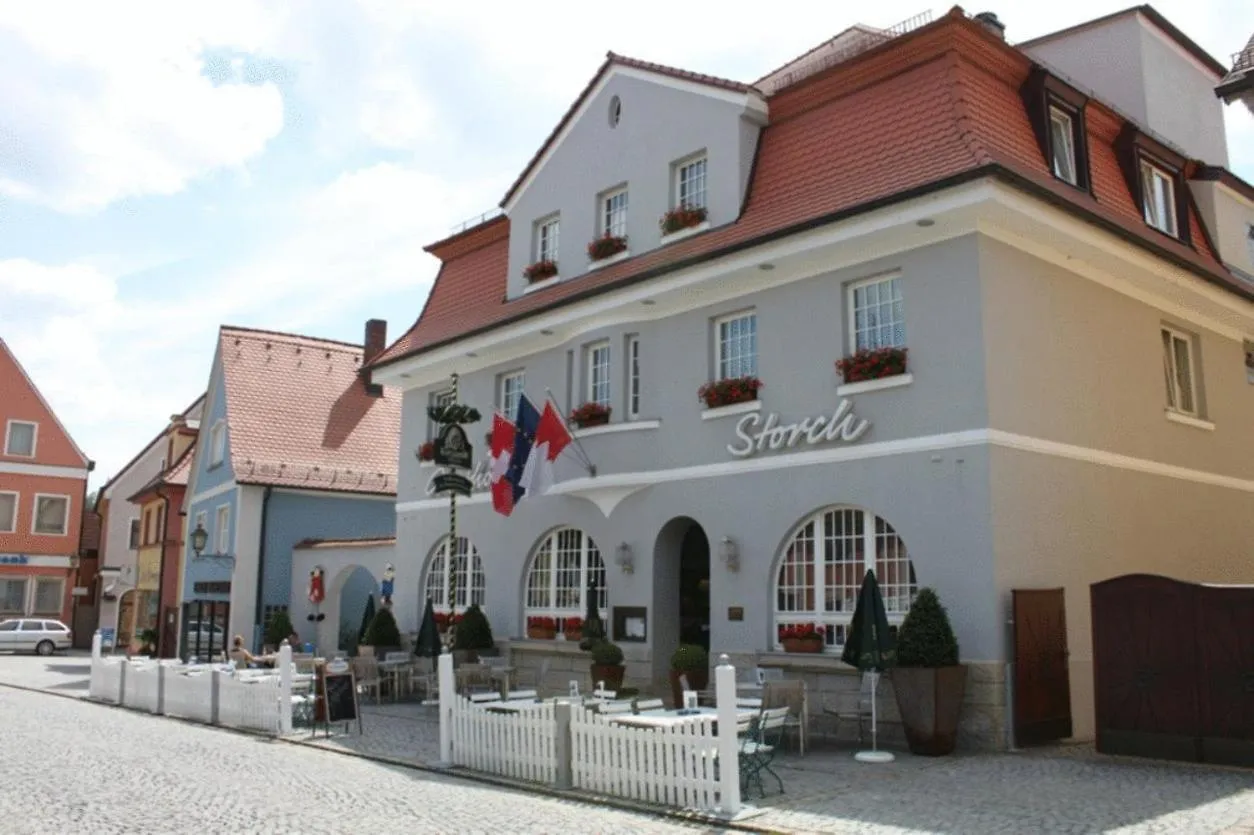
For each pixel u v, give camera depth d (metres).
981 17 18.03
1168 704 11.95
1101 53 20.27
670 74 18.53
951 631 13.00
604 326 18.70
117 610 45.78
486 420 22.08
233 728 16.64
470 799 10.51
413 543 23.91
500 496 18.33
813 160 16.12
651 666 17.30
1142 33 19.80
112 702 21.16
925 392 14.04
